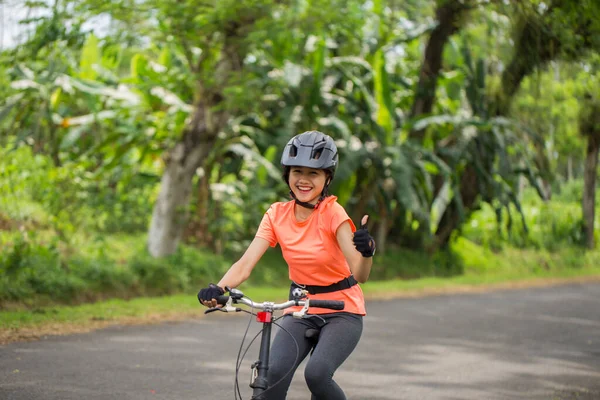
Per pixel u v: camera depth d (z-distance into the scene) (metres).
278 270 21.17
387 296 18.14
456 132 24.36
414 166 21.25
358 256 4.41
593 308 16.75
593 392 8.05
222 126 17.67
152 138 18.09
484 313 14.99
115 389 7.02
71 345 9.20
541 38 14.84
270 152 19.28
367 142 21.78
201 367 8.31
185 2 14.93
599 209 44.00
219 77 16.81
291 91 19.97
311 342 4.69
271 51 19.33
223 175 21.69
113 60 18.77
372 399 7.31
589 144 35.03
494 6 16.11
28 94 17.31
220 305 4.12
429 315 14.31
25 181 16.94
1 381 7.07
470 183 27.78
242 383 7.62
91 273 14.68
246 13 15.28
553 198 46.47
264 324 4.12
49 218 16.22
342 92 21.52
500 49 18.41
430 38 22.61
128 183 19.72
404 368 8.92
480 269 29.12
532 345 11.12
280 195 20.89
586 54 14.16
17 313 11.27
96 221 19.42
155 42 17.05
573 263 34.25
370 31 22.66
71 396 6.65
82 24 14.76
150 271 16.09
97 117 17.61
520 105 24.05
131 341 9.77
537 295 19.75
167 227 17.59
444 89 25.89
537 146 26.86
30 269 13.29
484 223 33.94
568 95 23.86
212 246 20.06
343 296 4.64
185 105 17.66
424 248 27.91
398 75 23.86
